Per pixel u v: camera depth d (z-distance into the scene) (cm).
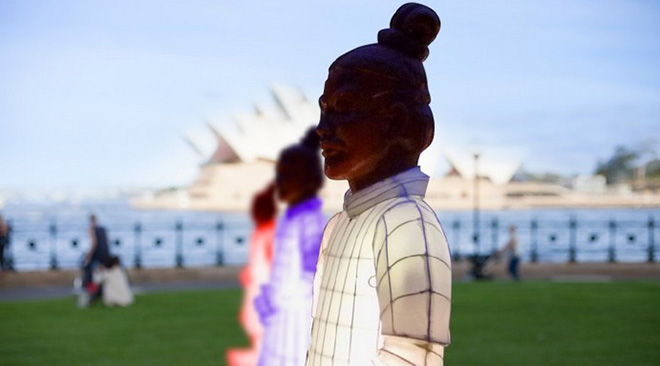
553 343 852
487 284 1515
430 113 178
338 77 175
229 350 807
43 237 1872
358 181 179
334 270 176
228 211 5278
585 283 1529
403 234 163
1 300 1251
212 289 1403
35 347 831
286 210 328
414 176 175
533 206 5875
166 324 988
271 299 320
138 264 1638
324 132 175
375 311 168
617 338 887
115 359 764
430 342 156
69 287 1449
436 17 179
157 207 6381
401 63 173
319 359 174
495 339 880
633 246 2011
